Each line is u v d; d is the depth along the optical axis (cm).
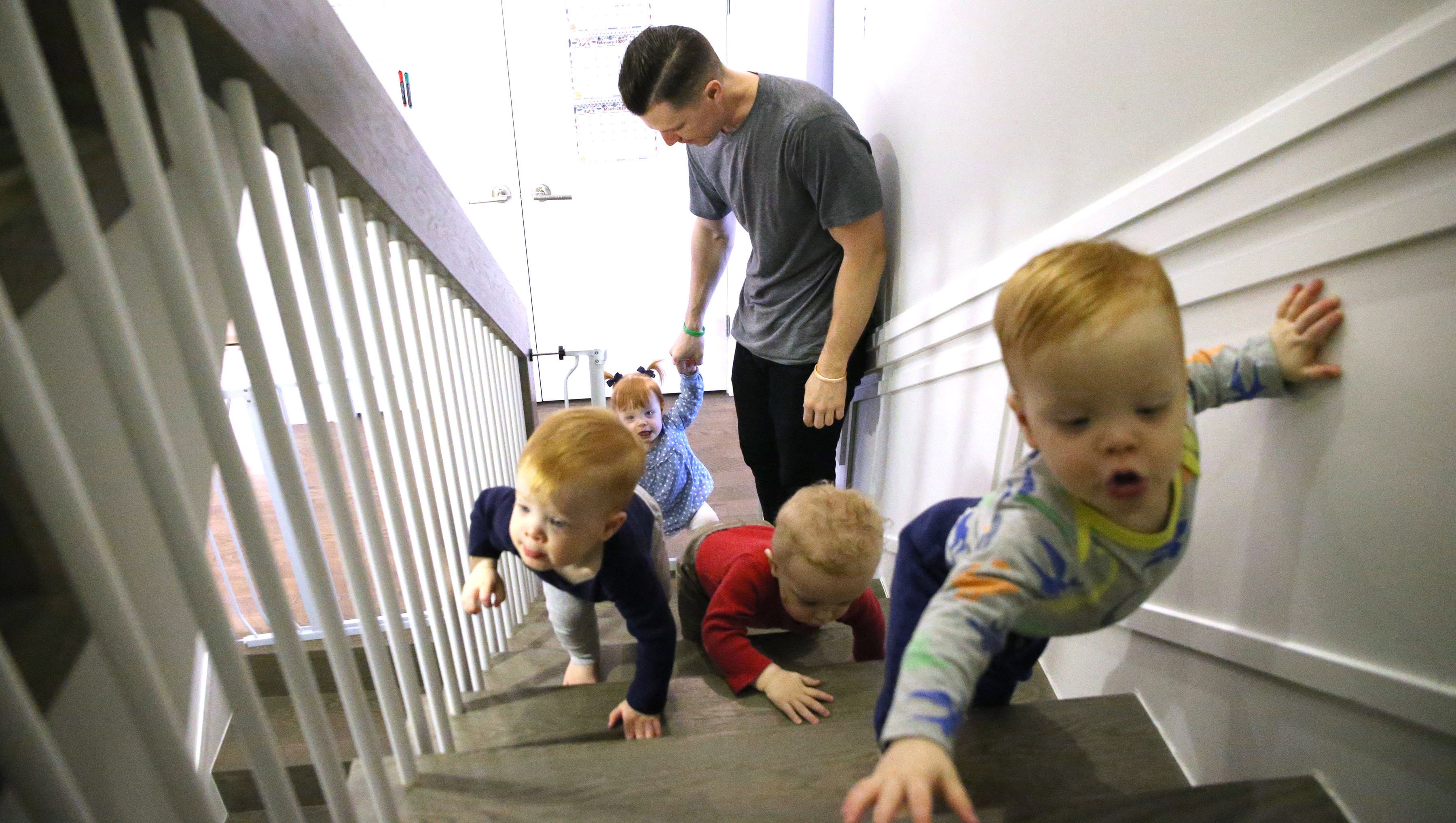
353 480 90
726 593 127
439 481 122
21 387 39
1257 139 76
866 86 218
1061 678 130
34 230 48
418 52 324
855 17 225
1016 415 69
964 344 153
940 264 167
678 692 124
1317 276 74
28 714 39
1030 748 95
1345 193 69
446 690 119
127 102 50
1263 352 76
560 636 140
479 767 89
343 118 82
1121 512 65
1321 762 79
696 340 237
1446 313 62
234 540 248
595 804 83
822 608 120
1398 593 69
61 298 51
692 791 85
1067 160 114
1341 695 75
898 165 193
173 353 66
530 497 95
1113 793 92
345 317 91
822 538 109
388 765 91
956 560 75
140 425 50
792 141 162
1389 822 72
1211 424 92
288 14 70
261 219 69
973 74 145
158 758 50
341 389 85
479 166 350
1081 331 57
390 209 98
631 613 110
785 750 90
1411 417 66
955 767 92
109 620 45
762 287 202
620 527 107
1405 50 61
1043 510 68
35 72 41
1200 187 85
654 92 156
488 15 322
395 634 97
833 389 187
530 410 219
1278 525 82
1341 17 68
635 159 358
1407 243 65
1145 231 95
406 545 103
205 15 55
